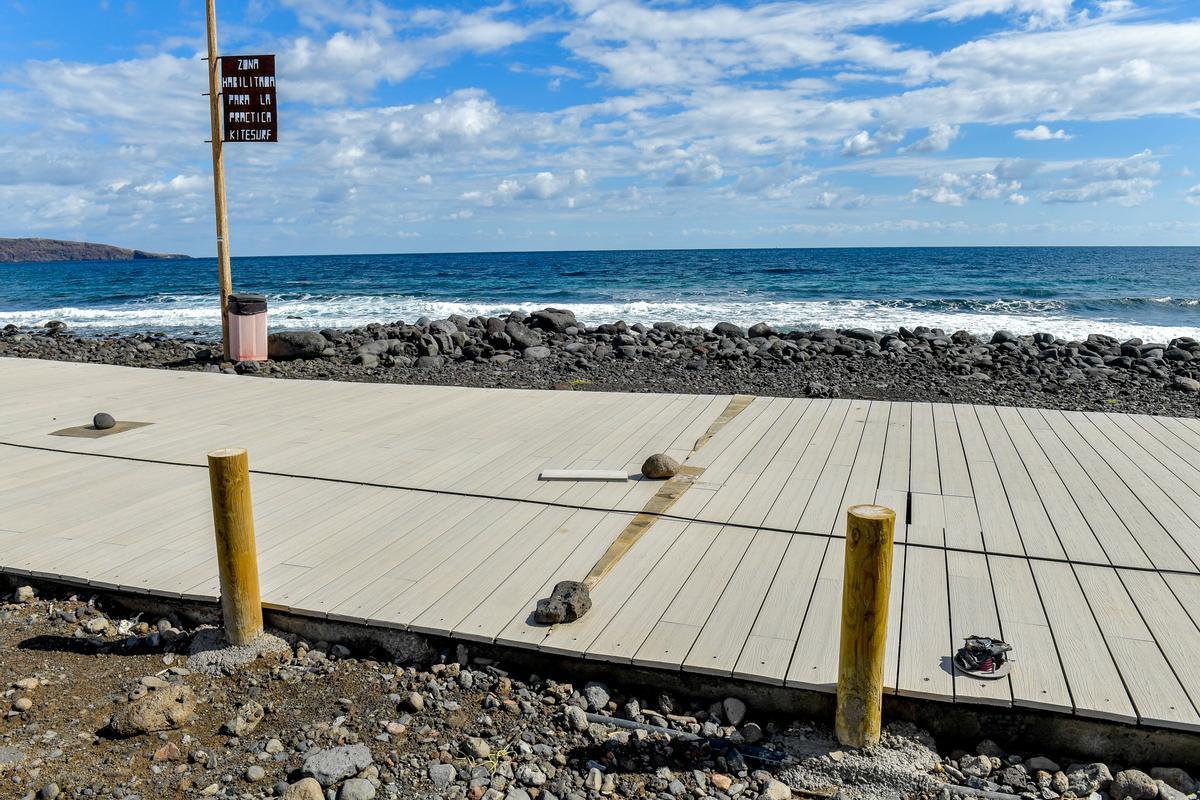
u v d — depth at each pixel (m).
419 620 3.49
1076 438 6.23
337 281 43.34
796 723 3.07
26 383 8.79
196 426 6.80
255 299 10.95
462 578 3.89
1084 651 3.17
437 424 6.82
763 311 22.89
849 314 22.12
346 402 7.76
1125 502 4.80
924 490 5.02
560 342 14.07
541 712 3.19
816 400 7.63
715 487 5.12
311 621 3.60
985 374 10.99
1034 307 24.44
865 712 2.85
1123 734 2.80
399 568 4.00
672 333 15.63
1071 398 9.41
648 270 51.22
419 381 10.45
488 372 11.18
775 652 3.20
